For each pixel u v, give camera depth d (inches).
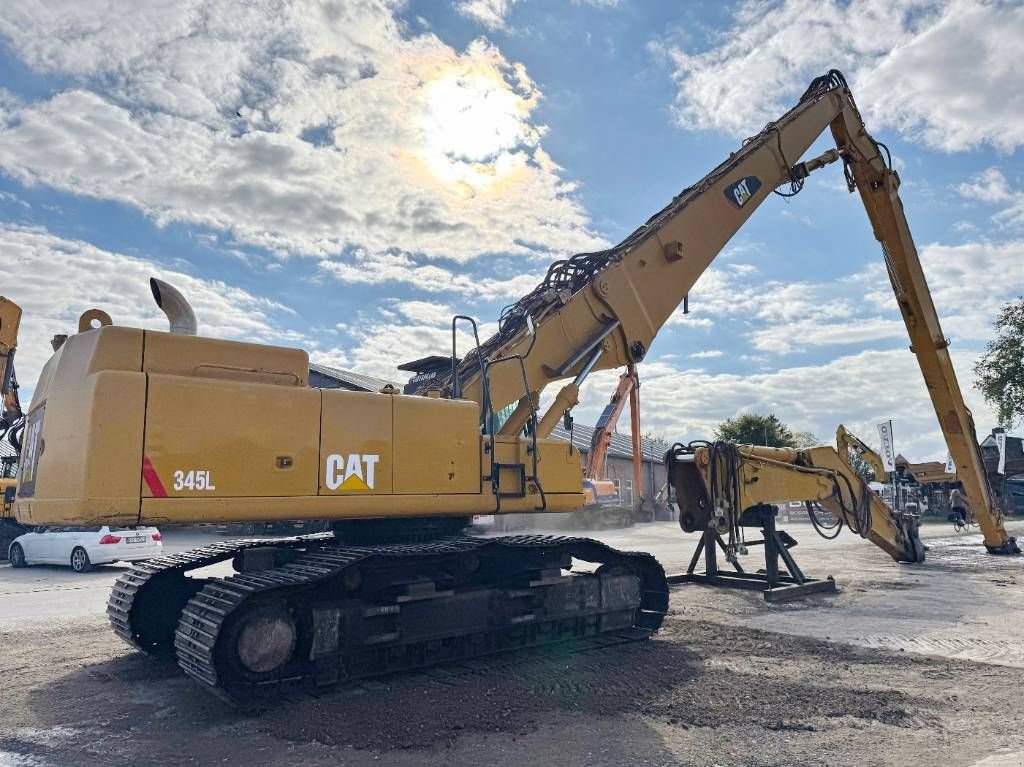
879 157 506.3
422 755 179.5
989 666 262.5
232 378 226.2
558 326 323.0
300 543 296.5
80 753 184.7
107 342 209.5
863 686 236.8
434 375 314.7
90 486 195.0
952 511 1085.8
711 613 373.4
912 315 539.5
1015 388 1456.7
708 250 383.6
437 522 278.7
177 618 288.5
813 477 491.5
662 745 184.7
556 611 283.7
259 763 176.2
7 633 337.1
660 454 2036.2
